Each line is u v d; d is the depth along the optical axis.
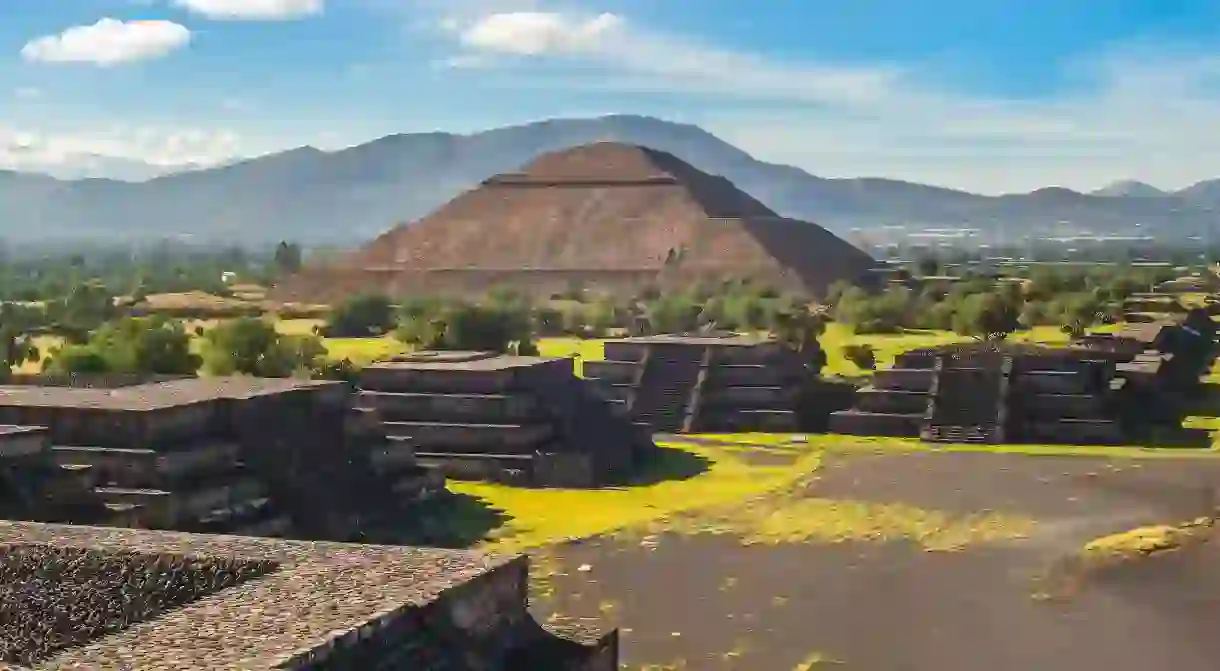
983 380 99.38
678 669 44.22
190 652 25.12
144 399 58.69
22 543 33.06
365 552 32.47
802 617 50.19
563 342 146.75
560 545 61.47
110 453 54.12
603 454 82.00
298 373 95.81
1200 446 92.06
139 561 31.45
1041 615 50.44
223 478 55.97
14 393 60.91
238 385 65.81
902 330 157.12
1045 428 95.19
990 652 46.16
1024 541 62.66
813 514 69.06
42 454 52.41
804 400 105.25
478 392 80.62
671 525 66.06
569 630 33.69
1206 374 125.56
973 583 55.16
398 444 69.62
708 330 152.38
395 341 140.50
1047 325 160.12
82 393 61.38
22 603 30.42
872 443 95.12
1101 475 80.25
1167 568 56.91
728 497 73.88
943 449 91.69
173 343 94.38
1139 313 163.00
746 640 47.34
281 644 25.44
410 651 27.67
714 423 103.12
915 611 51.19
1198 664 44.66
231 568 31.09
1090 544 61.16
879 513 69.31
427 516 66.00
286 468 59.50
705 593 53.47
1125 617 50.19
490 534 63.38
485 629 30.48
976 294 165.50
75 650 26.11
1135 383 98.94
